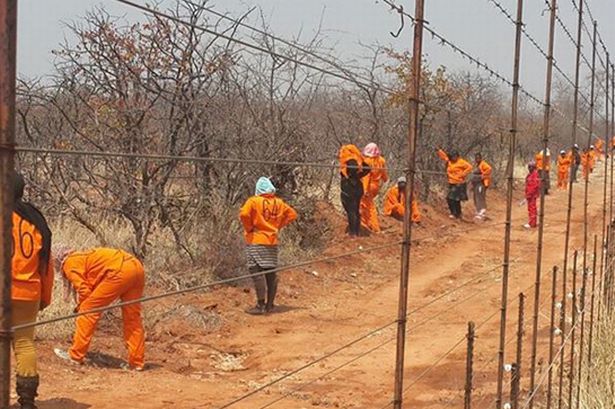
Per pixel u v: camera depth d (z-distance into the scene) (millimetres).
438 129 24844
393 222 20922
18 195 6117
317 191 21016
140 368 8648
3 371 1965
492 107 29172
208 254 13211
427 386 8523
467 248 19250
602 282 9914
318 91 21719
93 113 12883
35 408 6398
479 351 9945
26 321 6207
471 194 28266
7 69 1894
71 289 9234
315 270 15094
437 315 12312
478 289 14453
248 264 12078
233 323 11297
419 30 3623
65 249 8594
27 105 13586
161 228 13578
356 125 23297
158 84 13055
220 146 14328
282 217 12156
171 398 7598
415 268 16641
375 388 8438
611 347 8531
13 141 1923
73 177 12742
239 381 8602
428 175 24359
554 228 23734
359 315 12289
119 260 8398
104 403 7188
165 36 12859
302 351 10047
